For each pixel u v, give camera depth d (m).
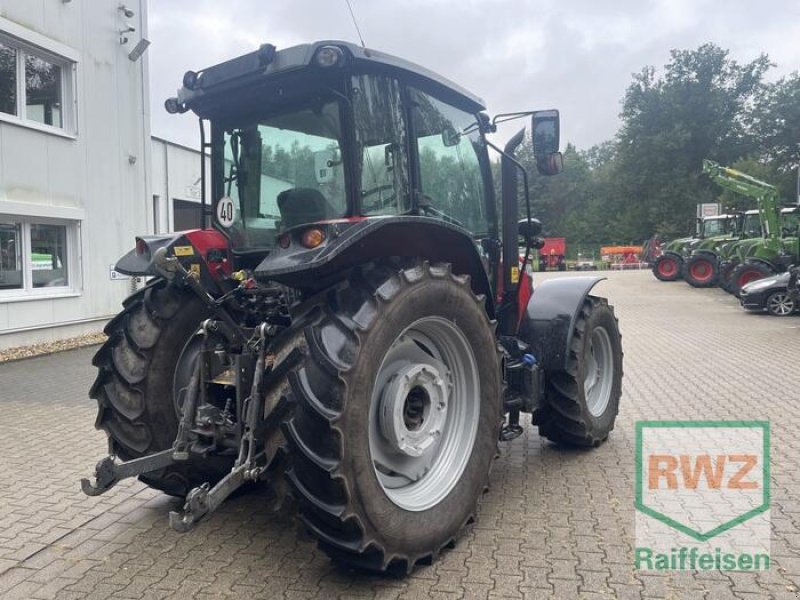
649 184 51.94
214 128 3.82
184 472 3.61
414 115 3.60
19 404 6.75
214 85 3.40
